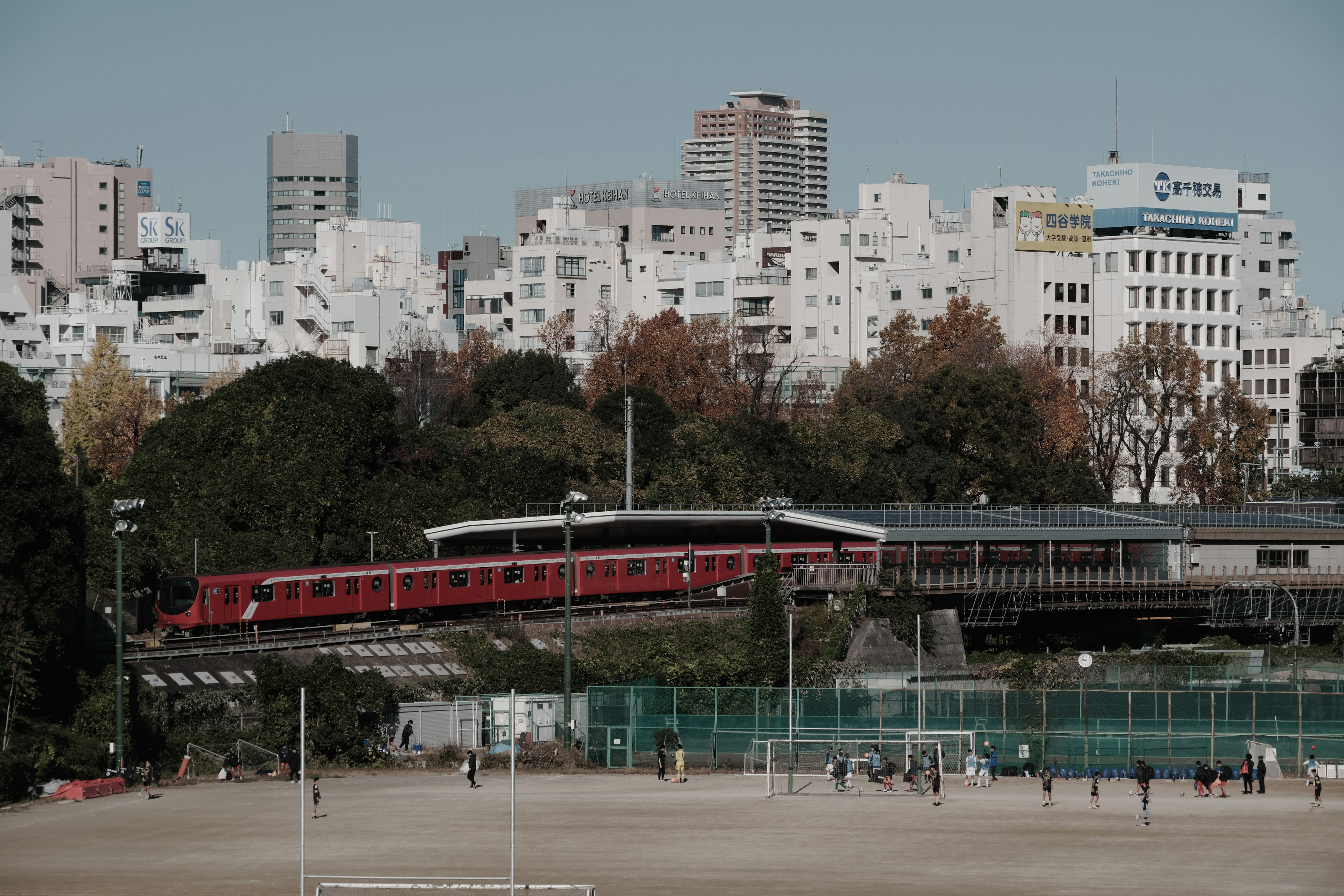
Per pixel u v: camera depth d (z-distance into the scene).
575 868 93.25
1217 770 123.75
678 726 130.38
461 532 181.25
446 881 88.88
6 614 121.75
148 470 183.50
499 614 172.62
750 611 158.38
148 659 137.75
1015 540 195.00
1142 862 95.25
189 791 118.00
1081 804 114.06
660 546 196.50
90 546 158.38
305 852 95.81
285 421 189.75
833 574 178.00
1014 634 198.38
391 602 165.00
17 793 113.25
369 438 198.12
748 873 92.12
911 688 133.62
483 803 112.56
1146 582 196.75
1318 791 113.62
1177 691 128.62
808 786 121.25
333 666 135.00
